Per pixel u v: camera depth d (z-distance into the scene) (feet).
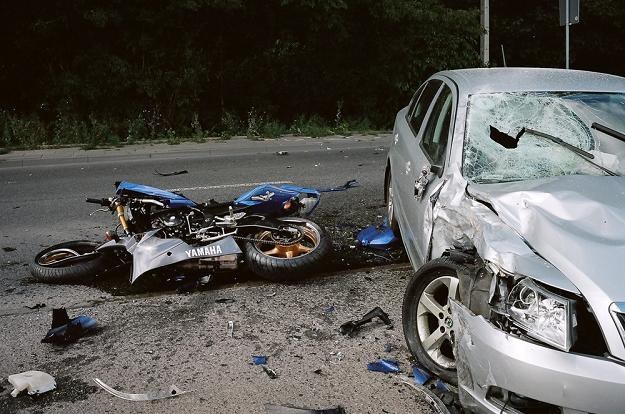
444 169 14.11
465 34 63.67
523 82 16.01
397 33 62.08
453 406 11.74
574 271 9.87
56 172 38.42
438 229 13.20
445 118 15.89
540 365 9.41
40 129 52.11
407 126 20.30
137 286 18.76
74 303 17.74
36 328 16.16
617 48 82.99
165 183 33.42
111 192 31.81
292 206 19.89
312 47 62.95
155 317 16.44
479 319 10.32
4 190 33.35
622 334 9.22
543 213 11.15
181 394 12.70
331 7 57.82
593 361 9.20
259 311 16.52
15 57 57.57
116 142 50.21
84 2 54.65
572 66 86.69
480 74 16.98
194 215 18.81
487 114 14.90
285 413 11.78
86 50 57.36
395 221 20.81
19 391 12.91
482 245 11.02
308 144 47.55
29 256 22.15
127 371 13.75
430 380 12.65
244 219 18.99
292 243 18.35
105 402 12.57
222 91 61.72
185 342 14.97
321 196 28.81
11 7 54.44
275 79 62.69
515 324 10.02
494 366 9.90
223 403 12.34
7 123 52.49
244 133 55.31
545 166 13.55
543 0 79.82
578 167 13.44
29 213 28.04
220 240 18.03
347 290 17.70
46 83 57.52
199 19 57.77
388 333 14.97
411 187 16.46
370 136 52.44
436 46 62.69
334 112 64.08
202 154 44.06
